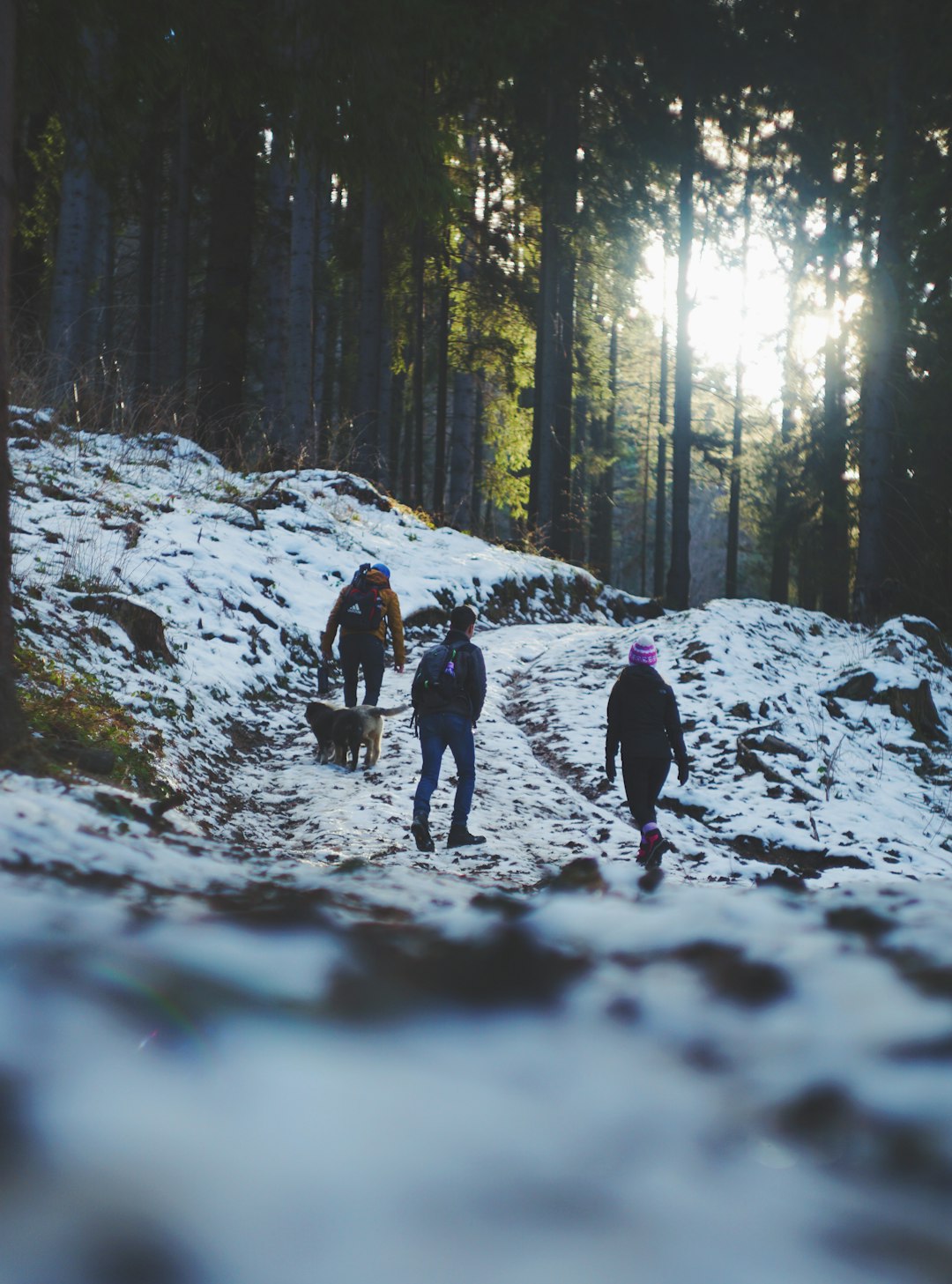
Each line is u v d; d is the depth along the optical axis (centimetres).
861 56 2098
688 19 2186
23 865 169
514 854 696
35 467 1402
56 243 2058
